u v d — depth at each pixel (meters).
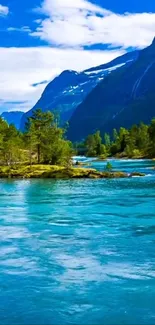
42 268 17.44
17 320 12.89
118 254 19.47
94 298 14.32
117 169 86.62
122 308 13.56
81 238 22.84
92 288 15.17
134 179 61.72
